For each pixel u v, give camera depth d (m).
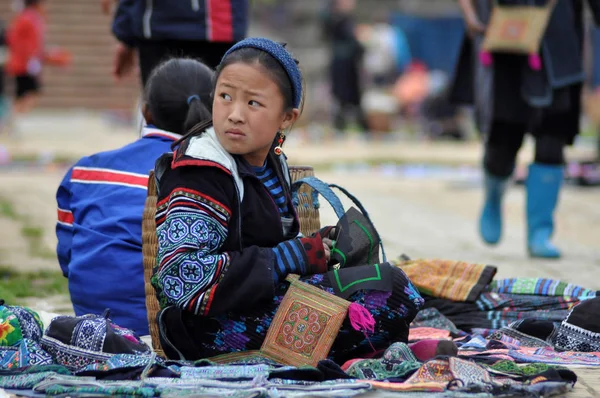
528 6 14.72
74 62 57.03
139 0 13.01
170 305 8.29
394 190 27.48
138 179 10.41
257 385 7.53
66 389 7.46
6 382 7.78
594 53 58.09
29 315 8.57
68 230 10.75
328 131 48.00
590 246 17.92
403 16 71.19
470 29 15.73
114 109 57.09
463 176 31.33
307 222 9.40
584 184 27.83
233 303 7.97
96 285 10.04
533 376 7.95
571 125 15.84
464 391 7.50
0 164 31.09
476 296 10.44
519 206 24.20
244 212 8.27
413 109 56.69
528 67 14.78
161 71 10.62
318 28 74.88
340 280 8.27
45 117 52.06
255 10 78.69
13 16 56.91
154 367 7.90
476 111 15.89
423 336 9.77
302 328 8.13
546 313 10.15
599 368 8.76
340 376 7.82
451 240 18.28
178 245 7.93
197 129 8.38
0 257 15.20
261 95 8.03
